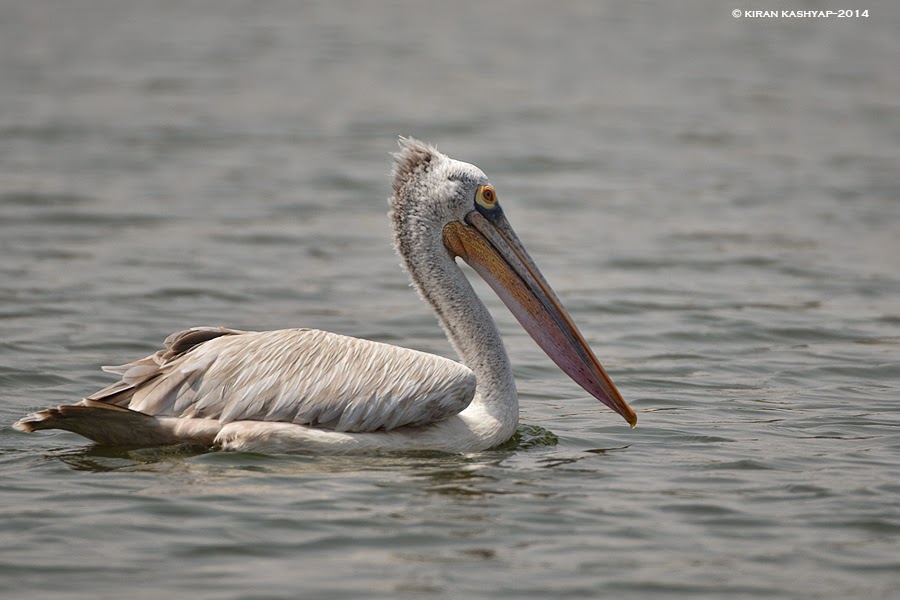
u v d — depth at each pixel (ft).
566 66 156.15
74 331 51.65
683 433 38.63
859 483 32.55
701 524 29.14
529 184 92.68
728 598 24.82
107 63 151.02
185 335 34.88
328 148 104.53
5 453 34.55
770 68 155.02
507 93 135.85
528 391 45.29
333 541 27.48
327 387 34.14
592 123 118.83
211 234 74.08
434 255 38.27
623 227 78.43
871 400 43.21
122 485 31.14
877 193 89.15
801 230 77.66
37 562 26.04
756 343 52.49
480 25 197.26
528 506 30.25
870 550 27.48
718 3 223.10
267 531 28.02
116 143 103.55
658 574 25.99
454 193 37.99
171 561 26.23
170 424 33.88
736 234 76.48
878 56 164.96
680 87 140.77
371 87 137.59
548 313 38.27
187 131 110.11
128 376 34.24
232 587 24.89
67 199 82.02
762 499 31.12
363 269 66.85
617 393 37.91
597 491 31.71
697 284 63.98
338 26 193.57
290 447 33.81
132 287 60.44
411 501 30.40
